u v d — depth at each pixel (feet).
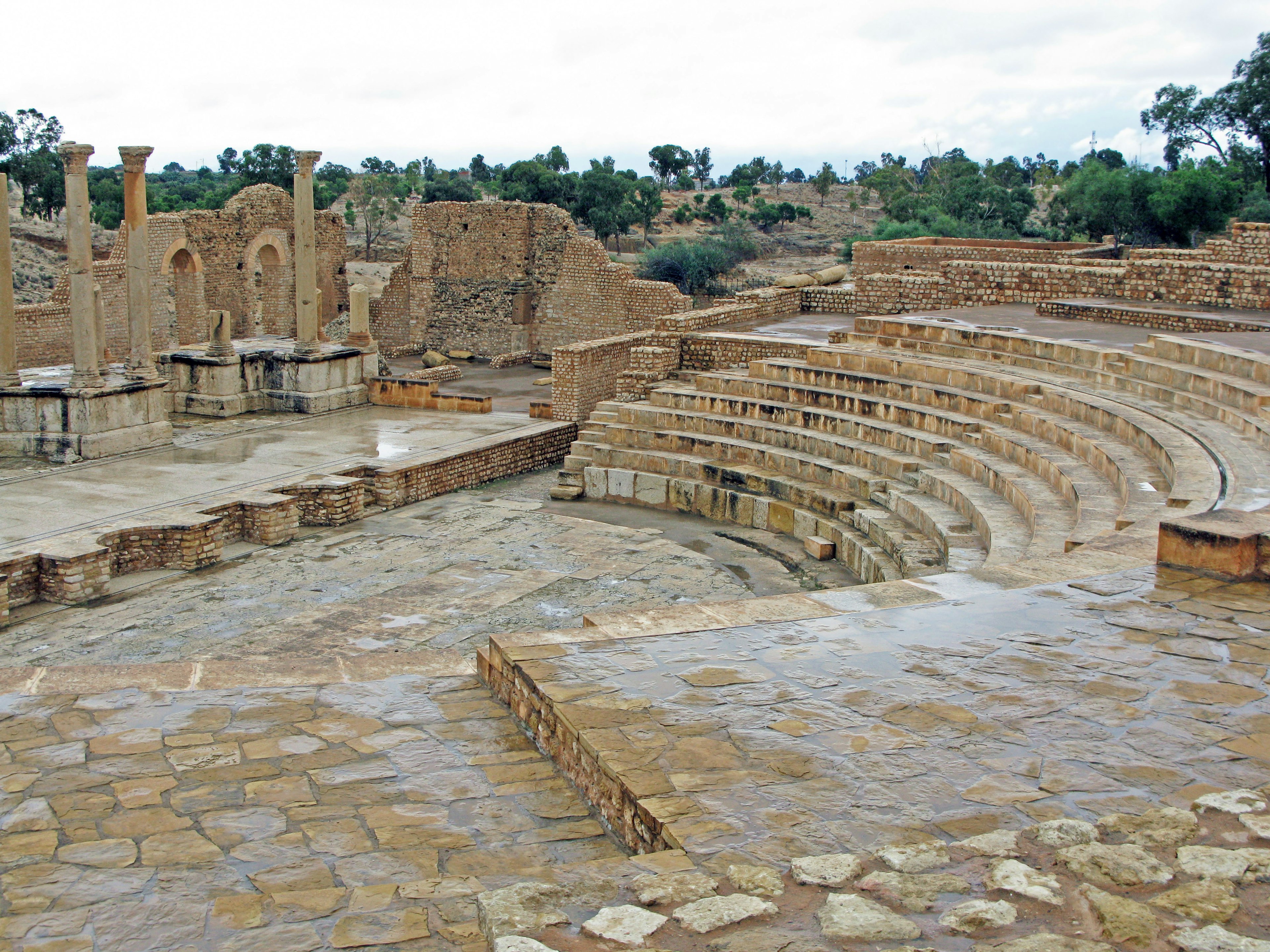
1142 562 32.53
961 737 21.24
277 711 26.22
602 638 27.48
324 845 19.43
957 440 67.36
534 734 24.64
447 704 26.96
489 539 69.46
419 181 391.45
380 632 51.72
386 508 77.51
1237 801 18.60
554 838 19.93
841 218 385.70
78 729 24.82
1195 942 14.53
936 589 30.78
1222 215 169.58
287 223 162.91
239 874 18.24
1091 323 91.09
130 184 84.43
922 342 85.10
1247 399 54.80
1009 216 248.11
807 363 87.71
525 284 159.02
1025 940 14.67
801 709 22.71
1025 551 43.09
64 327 132.77
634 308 151.23
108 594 58.03
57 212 264.52
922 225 221.46
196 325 150.41
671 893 15.83
